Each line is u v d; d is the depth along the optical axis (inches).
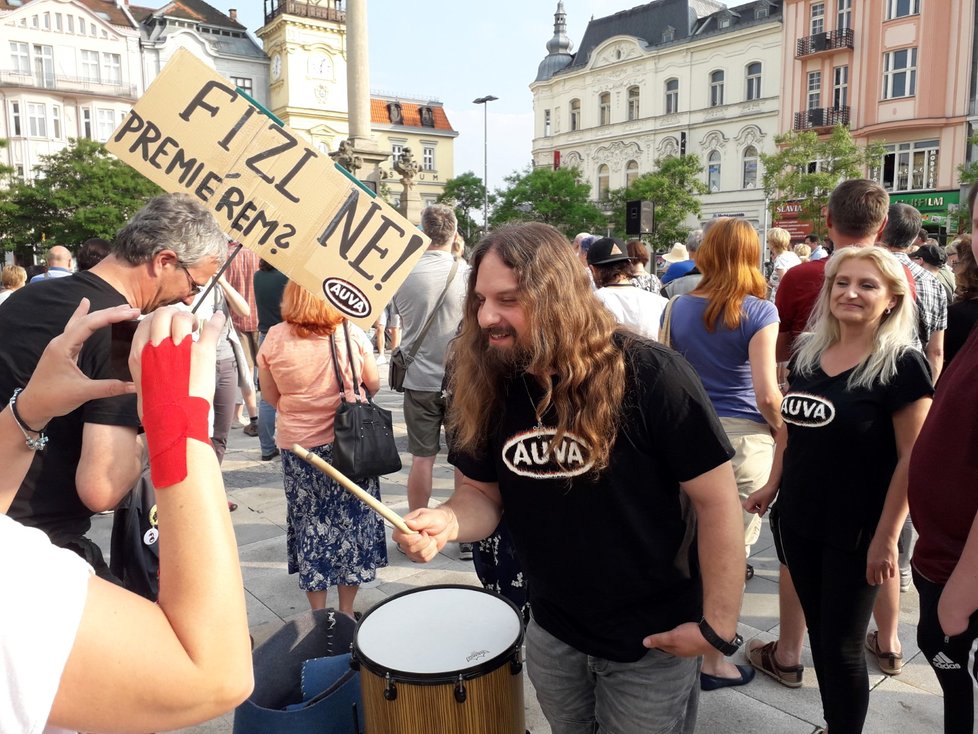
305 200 62.6
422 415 153.7
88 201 1254.3
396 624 67.4
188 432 31.6
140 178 1302.9
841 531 82.4
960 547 67.9
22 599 26.0
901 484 79.7
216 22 1748.3
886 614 107.0
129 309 50.6
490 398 61.5
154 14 1702.8
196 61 61.5
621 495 58.1
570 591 61.8
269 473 212.7
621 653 61.0
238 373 229.3
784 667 107.6
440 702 58.2
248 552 155.8
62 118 1637.6
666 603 61.7
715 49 1389.0
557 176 1473.9
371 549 120.6
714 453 57.0
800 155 1046.4
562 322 54.9
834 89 1215.6
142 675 27.7
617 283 126.3
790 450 88.8
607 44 1558.8
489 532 67.4
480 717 59.4
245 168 62.0
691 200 1273.4
